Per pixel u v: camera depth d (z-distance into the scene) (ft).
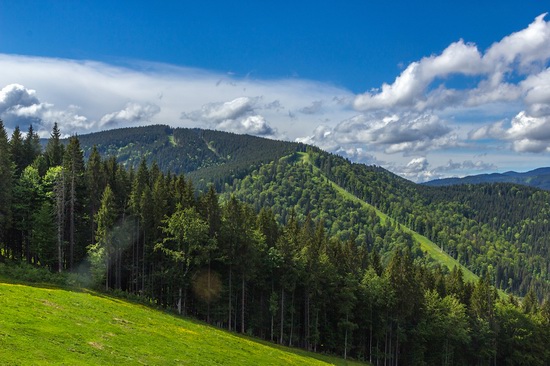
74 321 148.46
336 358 299.99
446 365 349.41
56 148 345.72
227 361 160.35
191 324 225.35
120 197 310.86
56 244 271.69
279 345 280.92
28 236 282.56
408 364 349.41
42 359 101.81
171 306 285.84
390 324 338.34
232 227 281.74
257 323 297.53
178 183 329.93
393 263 346.74
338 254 353.72
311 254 306.76
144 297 273.95
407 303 335.26
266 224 335.47
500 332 385.29
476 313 383.45
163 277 272.72
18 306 145.18
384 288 333.01
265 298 312.09
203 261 271.08
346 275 336.49
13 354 99.04
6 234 288.71
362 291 328.90
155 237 283.59
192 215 269.23
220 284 282.77
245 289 295.28
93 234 292.20
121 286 311.06
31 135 385.09
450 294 402.11
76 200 287.28
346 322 310.65
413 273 348.38
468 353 376.07
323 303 313.94
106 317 170.91
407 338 351.25
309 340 309.22
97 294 243.19
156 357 135.64
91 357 115.34
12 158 327.67
